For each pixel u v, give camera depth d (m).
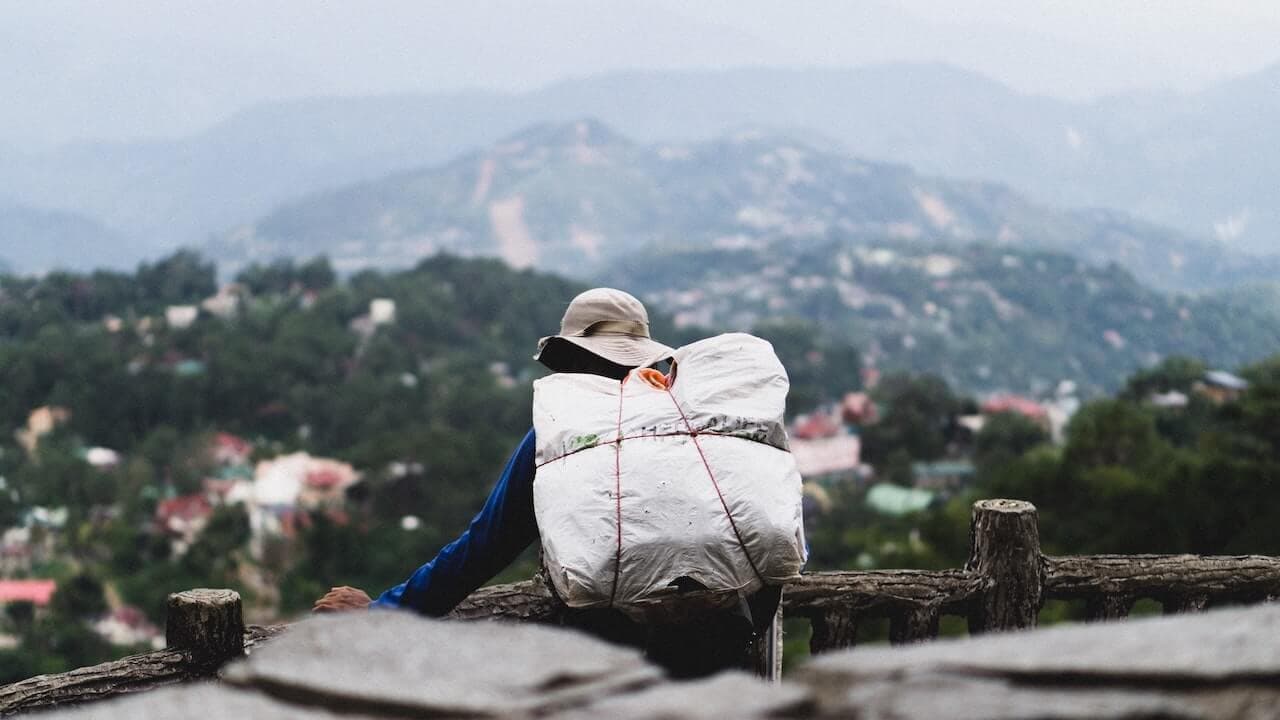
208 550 70.06
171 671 2.12
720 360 1.86
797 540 1.72
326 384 115.12
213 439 97.19
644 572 1.69
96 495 86.06
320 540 67.75
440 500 76.50
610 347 1.98
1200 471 22.27
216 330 124.50
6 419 107.81
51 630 59.97
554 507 1.74
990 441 76.62
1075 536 24.81
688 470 1.72
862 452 88.44
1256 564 2.78
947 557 28.95
